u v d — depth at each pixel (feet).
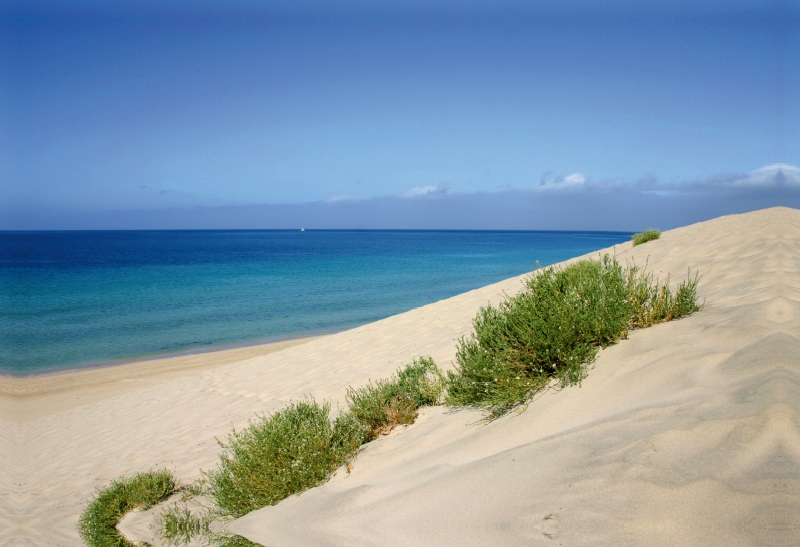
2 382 51.70
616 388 12.90
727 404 10.11
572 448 10.66
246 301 100.78
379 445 16.24
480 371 15.29
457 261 217.77
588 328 15.16
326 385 32.37
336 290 115.65
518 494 9.84
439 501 10.78
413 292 110.42
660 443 9.46
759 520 7.09
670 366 12.84
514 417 13.66
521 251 318.65
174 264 202.39
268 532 12.96
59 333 73.92
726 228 45.37
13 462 30.68
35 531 20.47
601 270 19.40
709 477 8.21
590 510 8.55
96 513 19.22
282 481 14.84
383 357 35.42
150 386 47.60
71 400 45.44
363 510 11.78
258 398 34.71
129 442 31.63
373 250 333.01
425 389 19.36
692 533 7.37
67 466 29.12
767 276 20.62
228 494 15.60
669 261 35.73
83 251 328.70
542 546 8.23
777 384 10.02
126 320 82.79
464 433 14.17
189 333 73.00
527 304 16.11
